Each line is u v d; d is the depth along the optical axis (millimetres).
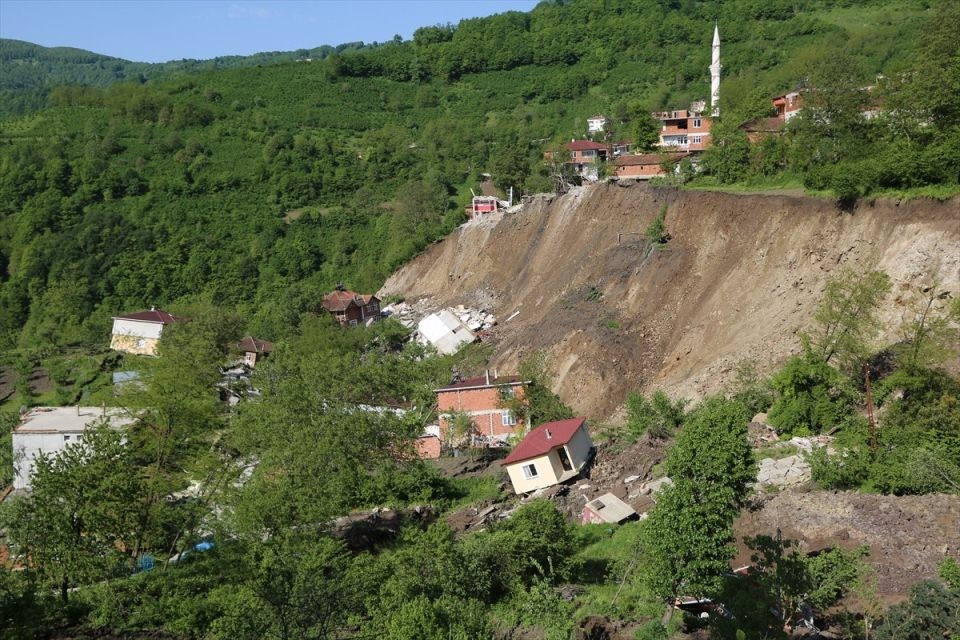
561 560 30984
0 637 24219
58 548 29312
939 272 43250
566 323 64688
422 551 29609
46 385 84062
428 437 51656
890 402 37812
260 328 91375
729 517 24031
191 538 36656
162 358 54656
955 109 51625
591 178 98938
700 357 54500
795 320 49000
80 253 118375
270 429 43062
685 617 25719
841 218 51188
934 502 30281
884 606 25094
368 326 84875
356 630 25250
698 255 62125
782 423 39969
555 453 42906
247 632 23391
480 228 95438
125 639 28094
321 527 34281
